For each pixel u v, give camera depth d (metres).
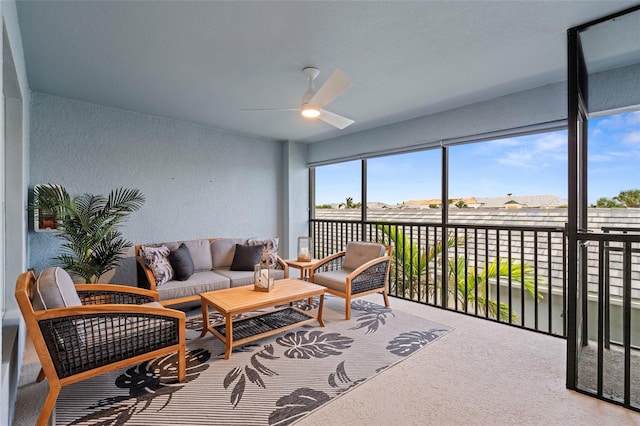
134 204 3.96
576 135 2.13
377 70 2.77
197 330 3.07
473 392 2.07
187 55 2.50
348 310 3.38
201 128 4.59
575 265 2.12
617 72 2.52
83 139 3.60
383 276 3.78
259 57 2.54
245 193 5.12
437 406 1.93
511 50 2.43
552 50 2.44
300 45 2.36
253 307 2.64
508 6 1.91
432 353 2.60
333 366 2.40
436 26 2.12
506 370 2.34
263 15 1.99
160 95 3.38
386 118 4.20
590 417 1.84
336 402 1.97
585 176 2.37
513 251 3.99
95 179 3.69
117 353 1.96
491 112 3.46
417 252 4.27
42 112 3.34
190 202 4.48
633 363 2.37
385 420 1.81
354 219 5.21
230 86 3.13
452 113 3.79
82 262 3.16
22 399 2.00
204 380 2.21
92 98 3.47
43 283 1.84
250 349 2.67
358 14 1.98
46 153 3.38
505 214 4.04
